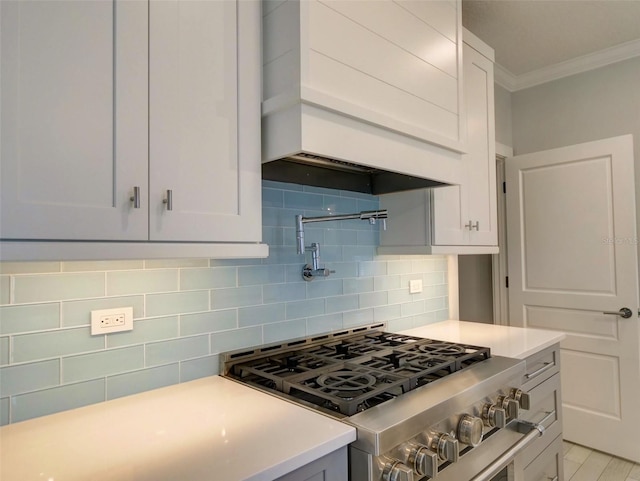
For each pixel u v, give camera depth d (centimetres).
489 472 134
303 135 115
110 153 93
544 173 295
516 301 308
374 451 96
